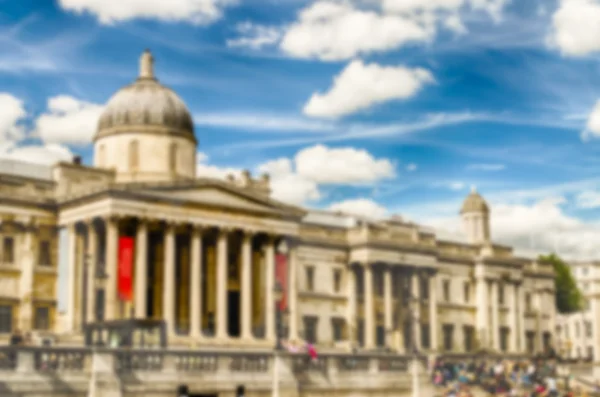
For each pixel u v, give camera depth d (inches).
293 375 2092.8
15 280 3046.3
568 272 5831.7
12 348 1699.1
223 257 3235.7
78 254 3102.9
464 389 2901.1
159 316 3179.1
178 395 1878.7
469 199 5036.9
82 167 3260.3
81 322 3024.1
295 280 3560.5
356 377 2242.9
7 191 3063.5
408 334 4202.8
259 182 3686.0
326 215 4357.8
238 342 3142.2
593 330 6953.7
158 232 3230.8
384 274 4133.9
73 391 1748.3
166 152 3430.1
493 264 4810.5
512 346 4849.9
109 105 3503.9
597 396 3403.1
